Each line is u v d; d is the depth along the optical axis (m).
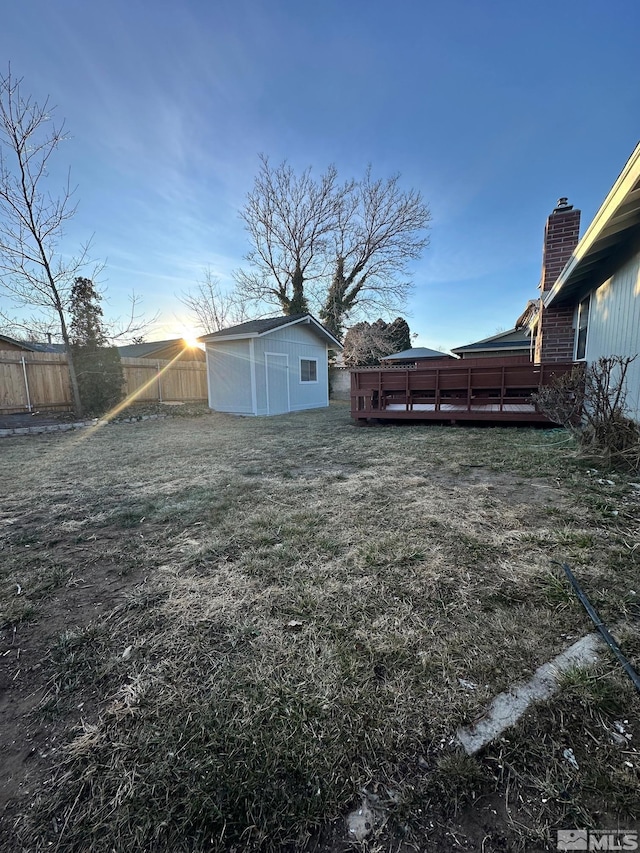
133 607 1.81
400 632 1.57
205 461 4.80
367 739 1.13
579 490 3.14
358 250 18.61
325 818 0.95
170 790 1.01
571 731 1.13
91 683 1.37
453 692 1.27
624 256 4.68
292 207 17.98
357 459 4.67
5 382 9.07
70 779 1.04
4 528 2.77
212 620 1.69
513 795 0.98
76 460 4.99
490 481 3.51
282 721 1.19
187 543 2.45
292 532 2.54
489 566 2.04
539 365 6.71
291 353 12.24
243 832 0.93
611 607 1.67
